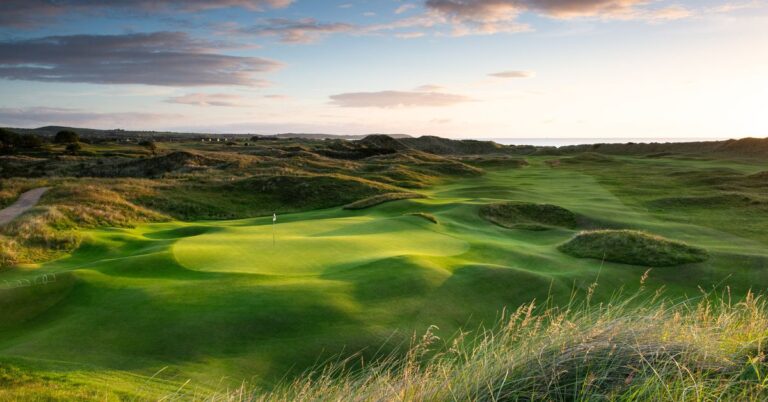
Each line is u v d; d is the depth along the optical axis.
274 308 14.37
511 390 4.42
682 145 119.75
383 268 18.69
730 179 60.34
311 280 17.20
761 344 4.74
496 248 25.38
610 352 4.60
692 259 23.09
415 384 4.82
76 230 31.38
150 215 42.03
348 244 23.64
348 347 12.80
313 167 74.88
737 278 21.33
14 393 9.08
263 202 51.34
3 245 25.27
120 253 25.20
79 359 11.71
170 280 17.30
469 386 4.54
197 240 24.03
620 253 24.14
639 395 4.03
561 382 4.51
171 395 9.53
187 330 13.15
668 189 56.59
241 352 12.31
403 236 27.58
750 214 40.31
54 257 25.44
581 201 48.34
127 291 16.08
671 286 20.88
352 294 16.05
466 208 40.19
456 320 15.29
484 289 17.73
